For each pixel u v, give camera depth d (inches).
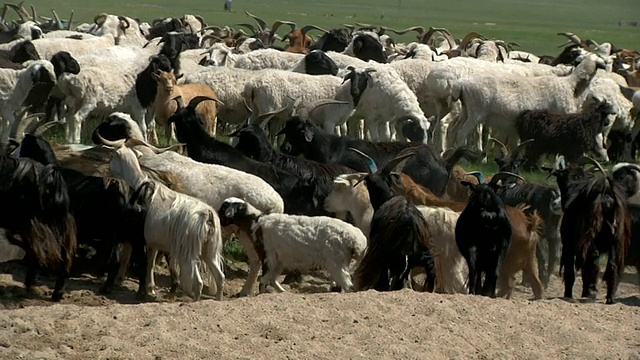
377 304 488.1
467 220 554.9
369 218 620.4
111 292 569.0
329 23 3693.4
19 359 408.2
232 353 423.5
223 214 572.4
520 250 591.5
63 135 976.3
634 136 1107.3
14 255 557.9
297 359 424.2
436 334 460.1
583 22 4840.1
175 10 4050.2
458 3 6323.8
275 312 473.4
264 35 1792.6
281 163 690.8
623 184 676.1
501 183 674.2
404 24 3934.5
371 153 755.4
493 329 475.5
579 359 449.7
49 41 1172.5
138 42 1476.4
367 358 430.6
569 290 589.9
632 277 697.0
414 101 979.3
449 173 741.3
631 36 3622.0
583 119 954.7
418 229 538.9
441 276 574.2
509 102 997.2
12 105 917.2
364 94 977.5
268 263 570.3
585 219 575.2
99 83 925.8
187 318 459.5
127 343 428.5
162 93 891.4
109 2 4264.3
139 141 639.8
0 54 1085.1
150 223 553.0
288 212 651.5
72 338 430.9
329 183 684.7
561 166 796.0
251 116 950.4
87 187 566.6
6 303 529.7
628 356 457.1
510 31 3683.6
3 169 534.9
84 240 575.2
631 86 1262.3
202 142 668.1
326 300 491.5
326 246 556.4
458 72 1048.8
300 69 1091.3
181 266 545.6
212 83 967.6
